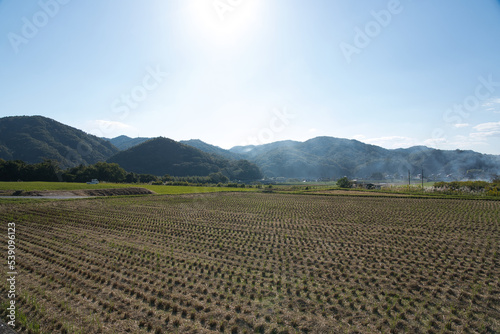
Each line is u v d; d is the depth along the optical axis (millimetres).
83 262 15328
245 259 16109
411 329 9258
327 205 42250
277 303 10938
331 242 19984
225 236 21797
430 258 16438
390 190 68375
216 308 10508
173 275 13625
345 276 13656
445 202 43969
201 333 8969
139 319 9727
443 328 9281
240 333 8992
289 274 13875
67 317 9758
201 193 64375
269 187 85000
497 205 39812
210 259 16141
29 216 28906
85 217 29344
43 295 11250
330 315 10070
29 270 13859
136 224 26281
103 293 11609
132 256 16469
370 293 11812
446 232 23047
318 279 13266
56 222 26312
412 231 23484
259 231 23734
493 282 12992
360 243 19688
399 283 12727
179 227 25172
